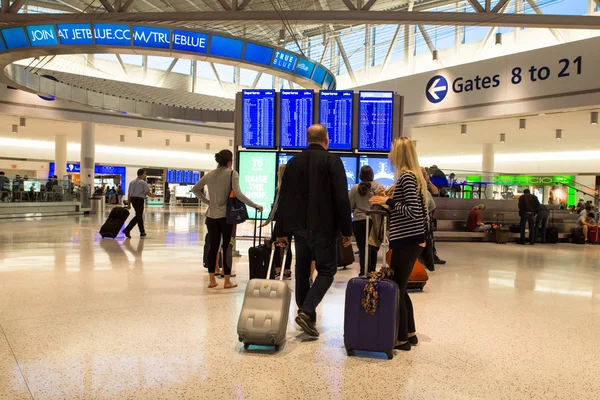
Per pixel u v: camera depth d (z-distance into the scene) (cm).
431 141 2428
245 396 253
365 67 2672
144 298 480
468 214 1488
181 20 1047
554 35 1792
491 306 493
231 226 537
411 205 323
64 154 2667
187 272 645
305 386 269
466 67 1686
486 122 1780
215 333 367
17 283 541
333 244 362
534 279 681
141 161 3350
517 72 1547
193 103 2977
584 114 1567
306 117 827
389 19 1055
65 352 315
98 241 1009
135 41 1000
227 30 1714
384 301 318
